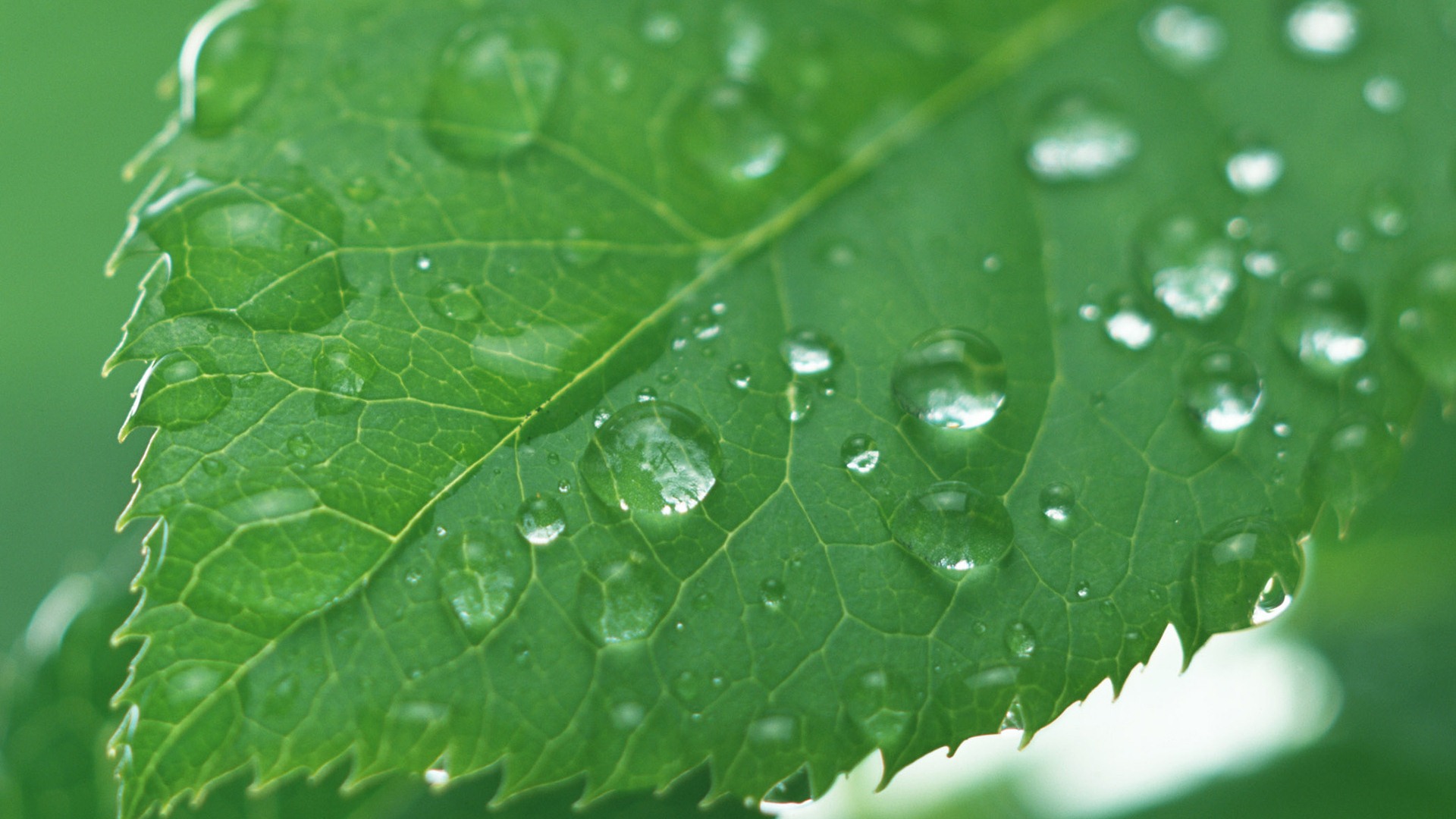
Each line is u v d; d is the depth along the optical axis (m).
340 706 0.15
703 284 0.16
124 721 0.14
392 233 0.15
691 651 0.15
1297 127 0.16
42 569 0.18
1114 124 0.16
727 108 0.16
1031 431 0.15
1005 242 0.16
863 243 0.16
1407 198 0.16
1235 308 0.16
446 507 0.15
